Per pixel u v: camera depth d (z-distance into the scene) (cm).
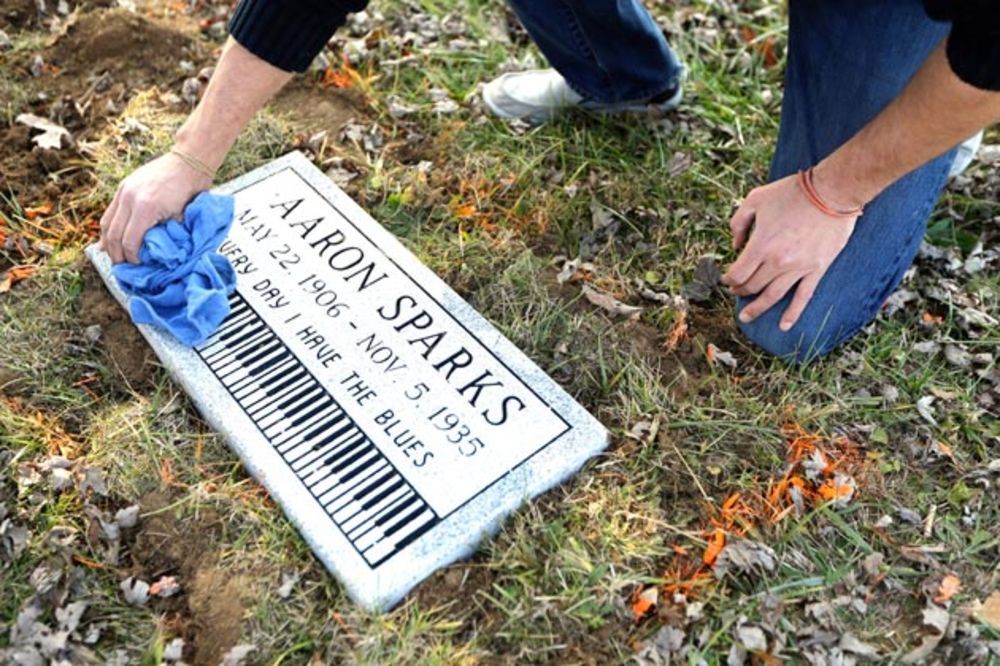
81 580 177
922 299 234
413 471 187
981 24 134
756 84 289
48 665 166
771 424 205
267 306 214
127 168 252
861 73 201
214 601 176
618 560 181
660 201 253
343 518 181
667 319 225
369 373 202
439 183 256
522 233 246
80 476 191
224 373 203
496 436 193
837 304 212
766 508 192
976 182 262
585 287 229
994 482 199
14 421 200
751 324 217
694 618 174
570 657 170
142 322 207
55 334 218
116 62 282
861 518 192
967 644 173
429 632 171
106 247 205
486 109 275
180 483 192
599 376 213
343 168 258
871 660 172
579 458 192
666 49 258
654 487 193
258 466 188
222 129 199
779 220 194
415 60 289
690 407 207
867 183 178
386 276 220
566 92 268
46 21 296
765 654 170
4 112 266
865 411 210
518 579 178
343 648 169
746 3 321
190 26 299
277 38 186
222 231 208
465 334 209
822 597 180
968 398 213
